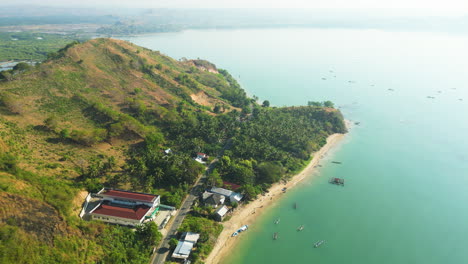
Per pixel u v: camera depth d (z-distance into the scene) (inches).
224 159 7007.9
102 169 5999.0
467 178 7504.9
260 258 4714.6
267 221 5595.5
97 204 5251.0
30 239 3722.9
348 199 6456.7
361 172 7637.8
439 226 5693.9
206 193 5969.5
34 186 4539.9
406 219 5871.1
